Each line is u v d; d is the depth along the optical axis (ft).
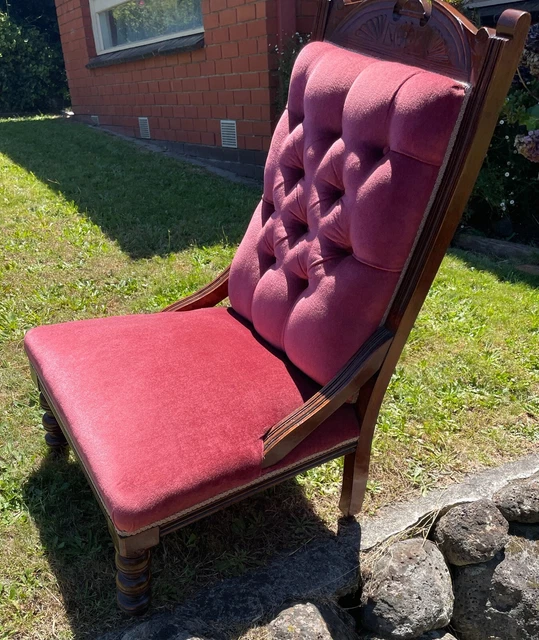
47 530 5.51
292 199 5.60
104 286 10.17
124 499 3.83
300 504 5.94
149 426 4.26
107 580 5.04
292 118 5.89
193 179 16.62
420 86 4.19
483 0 15.25
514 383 8.00
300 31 15.56
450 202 4.16
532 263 12.25
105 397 4.57
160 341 5.34
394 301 4.62
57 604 4.82
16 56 34.65
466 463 6.56
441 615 5.11
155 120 21.42
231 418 4.46
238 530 5.57
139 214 13.42
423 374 8.04
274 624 4.59
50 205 13.82
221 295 6.72
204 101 18.45
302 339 4.97
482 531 5.55
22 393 7.38
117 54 22.99
